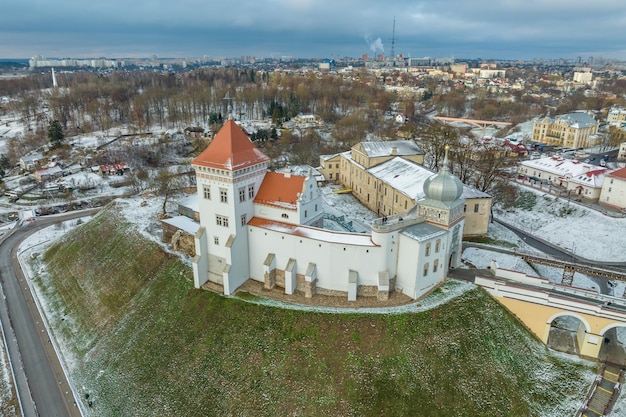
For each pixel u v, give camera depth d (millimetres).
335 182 143125
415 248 69312
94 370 71125
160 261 88250
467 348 64188
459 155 133000
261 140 190875
